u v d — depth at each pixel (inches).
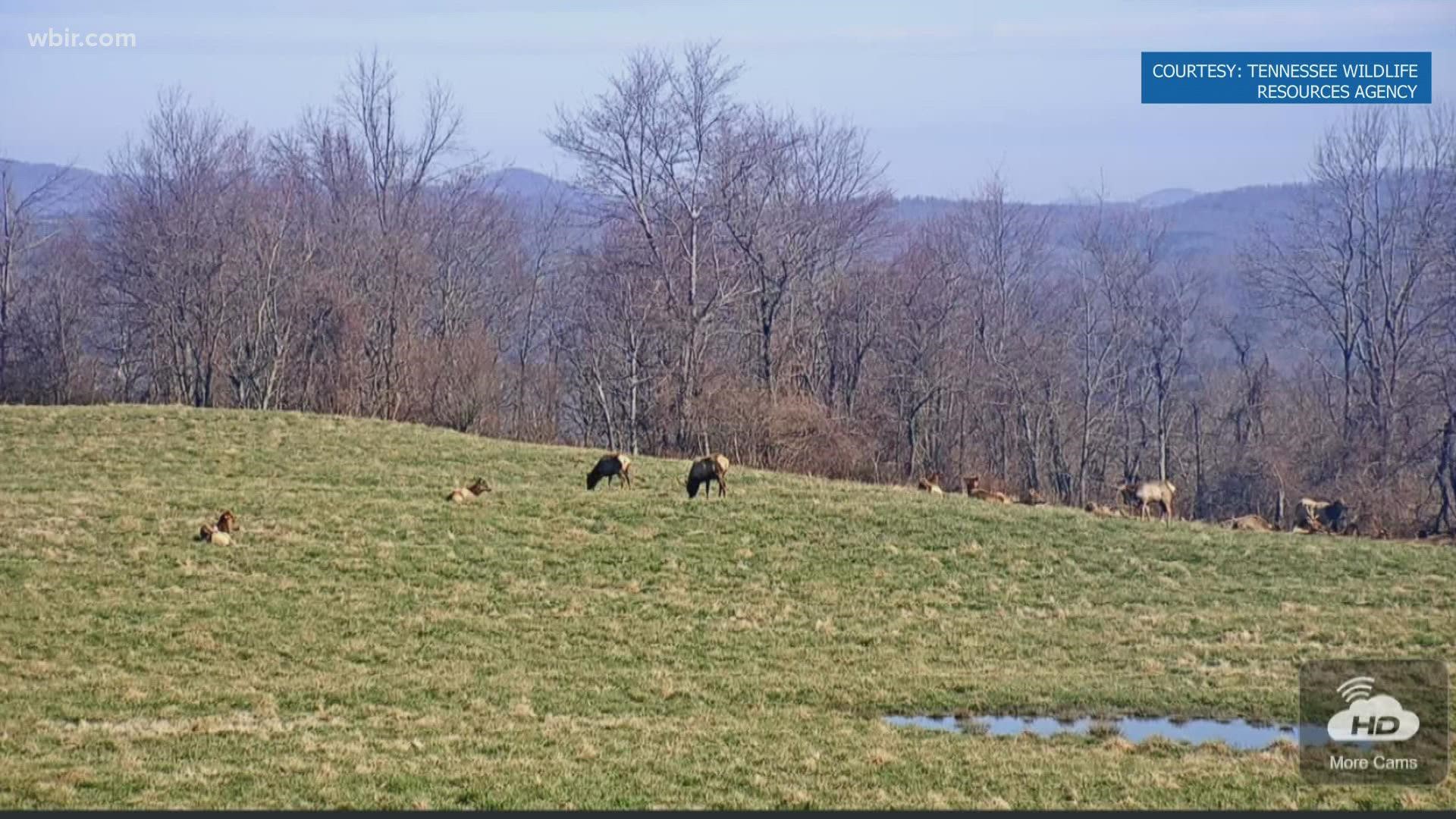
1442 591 1300.4
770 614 1192.2
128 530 1349.7
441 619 1136.2
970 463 2955.2
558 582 1263.5
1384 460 2593.5
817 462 2460.6
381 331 2928.2
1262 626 1176.8
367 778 741.3
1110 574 1353.3
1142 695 963.3
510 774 758.5
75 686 924.0
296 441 1892.2
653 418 2706.7
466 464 1809.8
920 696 958.4
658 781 756.0
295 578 1232.2
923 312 3034.0
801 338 2987.2
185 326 3016.7
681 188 2906.0
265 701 906.7
